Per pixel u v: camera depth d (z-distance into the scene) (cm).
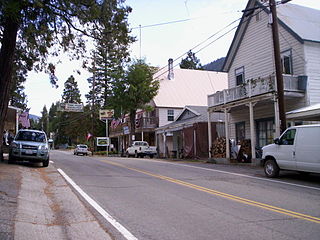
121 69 3344
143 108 3422
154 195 898
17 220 588
